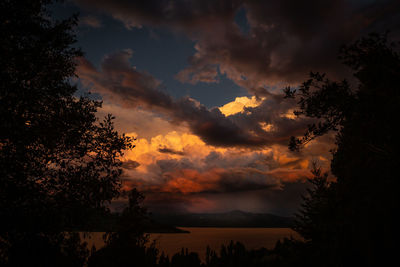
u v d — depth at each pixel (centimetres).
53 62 873
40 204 764
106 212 918
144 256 1173
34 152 798
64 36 901
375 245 712
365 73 627
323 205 1269
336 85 632
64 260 809
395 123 561
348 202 978
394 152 595
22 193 720
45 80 853
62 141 873
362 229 766
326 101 621
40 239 773
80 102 962
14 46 764
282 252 1680
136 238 1207
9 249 727
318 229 1229
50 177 831
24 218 732
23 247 737
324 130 655
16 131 755
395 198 694
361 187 888
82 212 830
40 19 847
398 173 655
